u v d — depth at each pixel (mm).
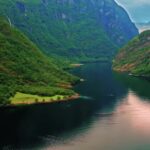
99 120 177500
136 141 145875
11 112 193500
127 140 146875
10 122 173125
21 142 144500
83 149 137125
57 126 166500
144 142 145000
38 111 196125
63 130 159750
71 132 157375
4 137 151000
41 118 180750
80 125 168375
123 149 137125
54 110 198375
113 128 163875
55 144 142250
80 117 182500
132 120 176750
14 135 153500
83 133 156500
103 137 151000
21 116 184625
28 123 171625
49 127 165125
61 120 177125
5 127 165125
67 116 185250
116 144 142625
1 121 175250
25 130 160000
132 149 136875
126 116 184875
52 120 176875
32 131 158500
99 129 162125
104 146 140125
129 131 158375
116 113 191625
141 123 171750
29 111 196250
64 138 148750
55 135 153250
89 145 141250
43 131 159375
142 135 153750
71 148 137625
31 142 144250
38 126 166750
